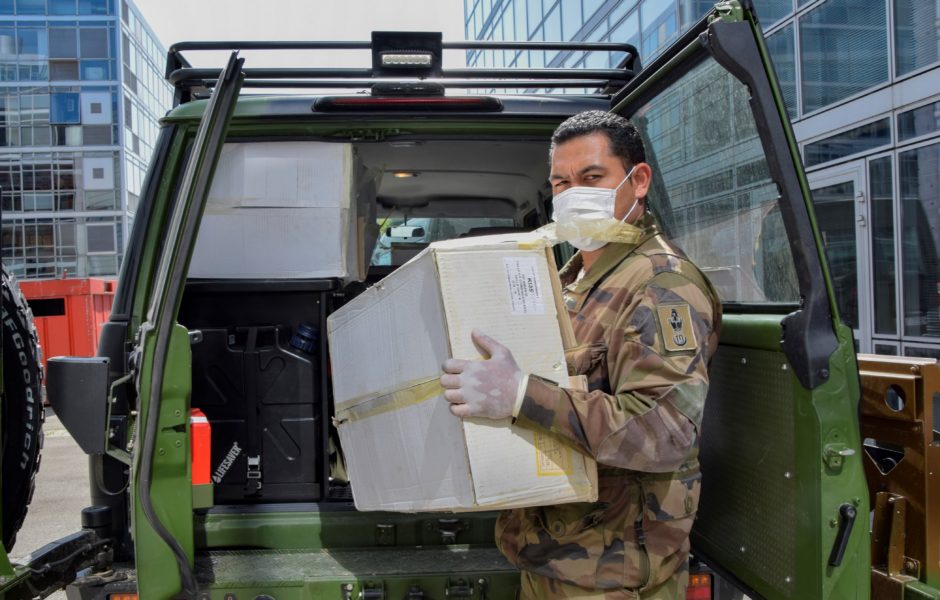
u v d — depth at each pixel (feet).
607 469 5.50
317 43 8.93
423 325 5.38
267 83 8.74
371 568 7.21
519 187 12.37
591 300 5.80
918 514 6.11
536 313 5.36
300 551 7.80
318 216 8.46
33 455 7.37
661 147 7.45
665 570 5.42
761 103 5.12
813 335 5.21
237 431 8.43
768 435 5.74
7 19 86.94
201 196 6.12
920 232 17.17
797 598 5.40
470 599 7.08
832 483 5.18
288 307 8.62
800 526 5.35
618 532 5.40
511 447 5.08
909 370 6.19
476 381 4.96
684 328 5.18
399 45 8.48
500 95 8.38
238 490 8.39
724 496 6.46
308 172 8.41
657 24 28.27
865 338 19.20
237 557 7.58
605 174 5.74
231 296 8.57
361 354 6.29
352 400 6.42
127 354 7.44
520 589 6.83
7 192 87.86
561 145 5.87
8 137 87.86
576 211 5.71
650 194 8.01
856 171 19.20
